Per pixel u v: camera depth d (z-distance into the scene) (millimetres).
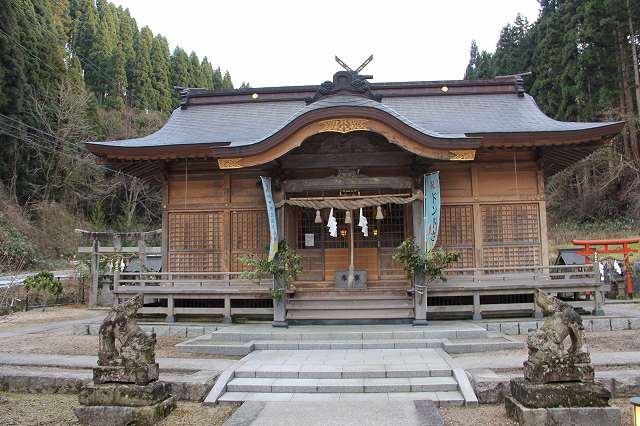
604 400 6707
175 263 15875
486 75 52125
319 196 15438
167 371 9453
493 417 7258
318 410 7504
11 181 38531
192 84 68125
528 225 15062
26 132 38719
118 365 7453
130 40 63500
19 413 7691
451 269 13703
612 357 9492
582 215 40375
